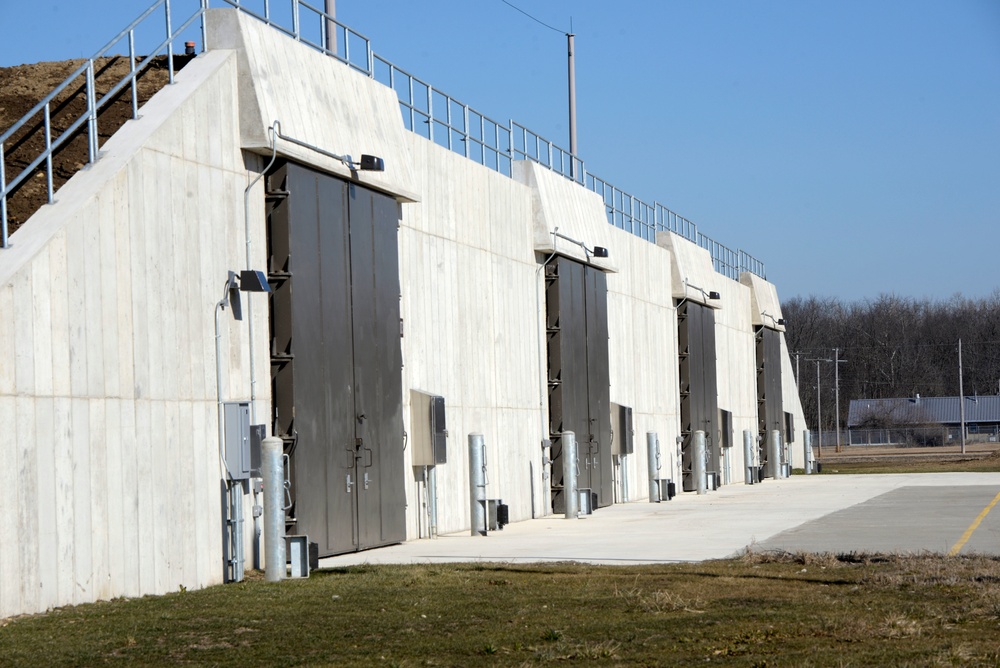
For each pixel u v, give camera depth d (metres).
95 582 16.03
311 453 21.84
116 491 16.62
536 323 35.22
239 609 14.91
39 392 15.12
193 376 18.77
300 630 13.25
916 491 42.88
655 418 46.84
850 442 147.00
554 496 35.56
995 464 70.50
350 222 23.89
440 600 15.39
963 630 12.28
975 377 170.25
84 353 16.06
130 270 17.23
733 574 17.61
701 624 13.05
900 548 21.55
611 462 40.12
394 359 25.69
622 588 16.30
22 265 14.91
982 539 23.33
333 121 23.23
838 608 13.99
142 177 17.62
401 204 26.92
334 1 27.62
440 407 26.97
